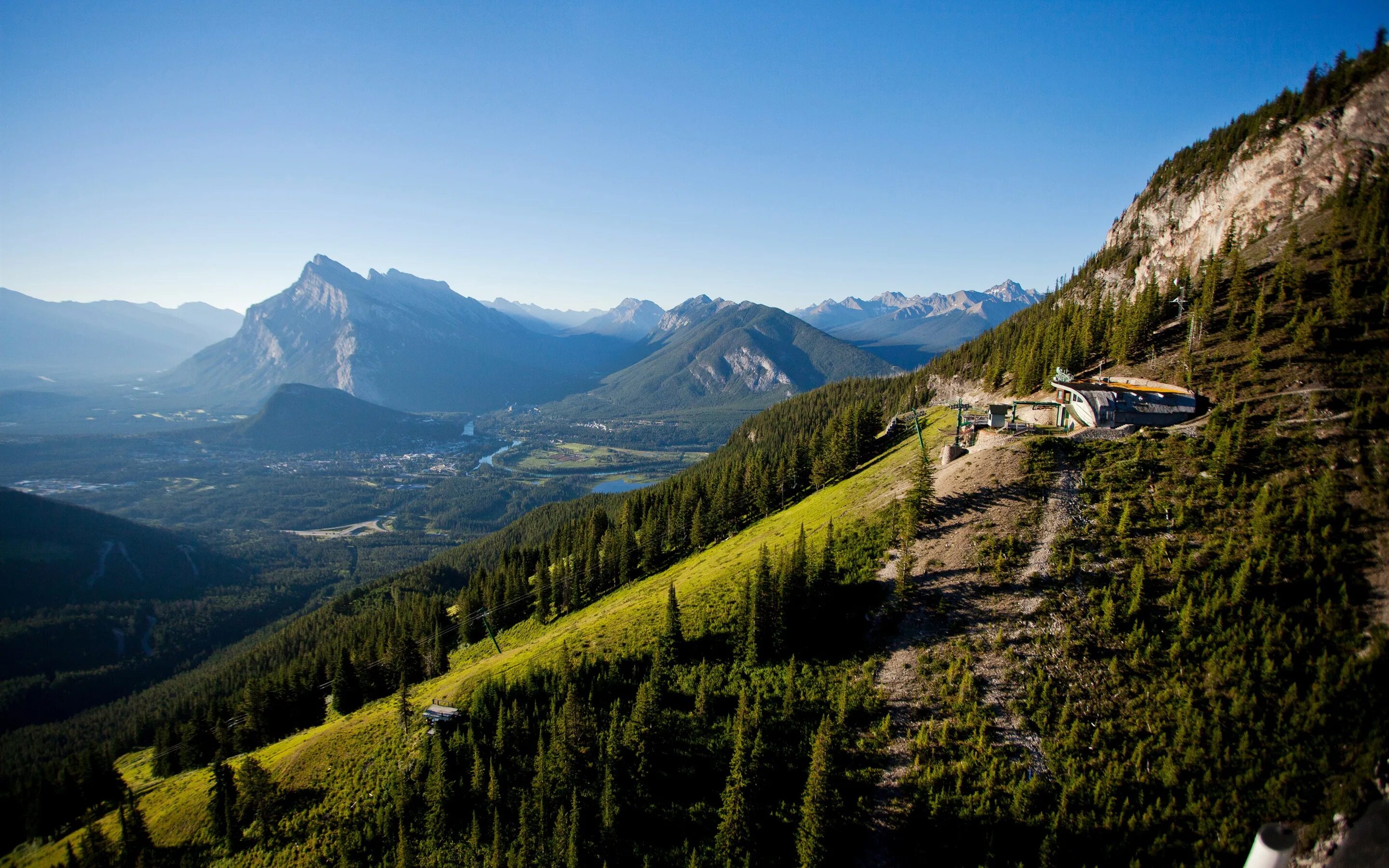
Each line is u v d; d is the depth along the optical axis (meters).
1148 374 85.94
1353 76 97.00
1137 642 53.34
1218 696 47.62
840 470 119.88
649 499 150.50
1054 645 56.12
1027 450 76.81
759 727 57.03
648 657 70.50
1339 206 83.75
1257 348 74.25
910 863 46.88
